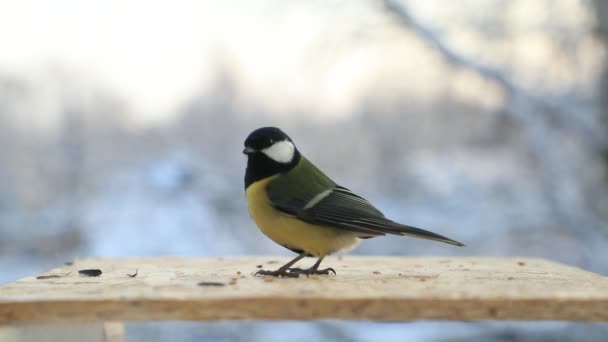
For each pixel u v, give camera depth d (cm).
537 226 1458
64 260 1664
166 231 1571
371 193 1725
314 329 1374
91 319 466
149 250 1529
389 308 483
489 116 1733
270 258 809
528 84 1485
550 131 1449
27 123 1980
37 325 490
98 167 1938
